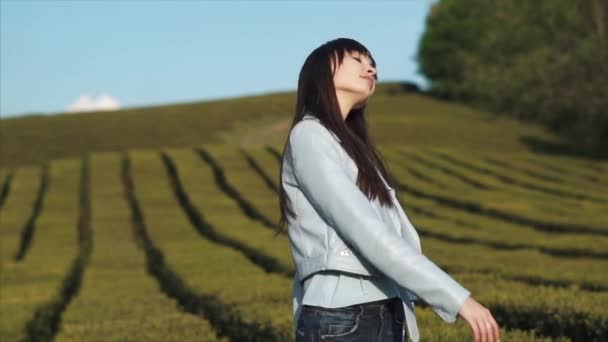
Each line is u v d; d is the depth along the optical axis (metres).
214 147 49.94
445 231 21.72
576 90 44.72
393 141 60.62
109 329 10.16
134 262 21.09
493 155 46.50
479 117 76.69
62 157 63.16
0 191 41.38
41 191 40.22
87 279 17.20
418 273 2.81
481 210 28.03
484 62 55.22
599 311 8.05
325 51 3.36
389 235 2.88
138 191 37.34
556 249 17.73
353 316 3.01
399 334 3.11
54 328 13.43
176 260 17.70
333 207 2.97
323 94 3.26
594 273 12.38
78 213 33.62
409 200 31.55
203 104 85.81
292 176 3.18
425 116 77.06
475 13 87.88
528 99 46.66
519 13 54.62
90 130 71.12
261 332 8.94
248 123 75.81
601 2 49.75
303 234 3.13
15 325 11.10
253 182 37.72
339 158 3.12
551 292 9.55
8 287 15.45
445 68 90.12
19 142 66.69
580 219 23.92
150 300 13.07
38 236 27.50
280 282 13.05
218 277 14.39
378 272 3.05
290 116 78.69
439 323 7.34
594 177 39.41
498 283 10.98
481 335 2.72
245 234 22.75
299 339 3.07
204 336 9.53
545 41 53.00
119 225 29.94
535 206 27.42
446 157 45.12
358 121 3.49
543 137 62.81
